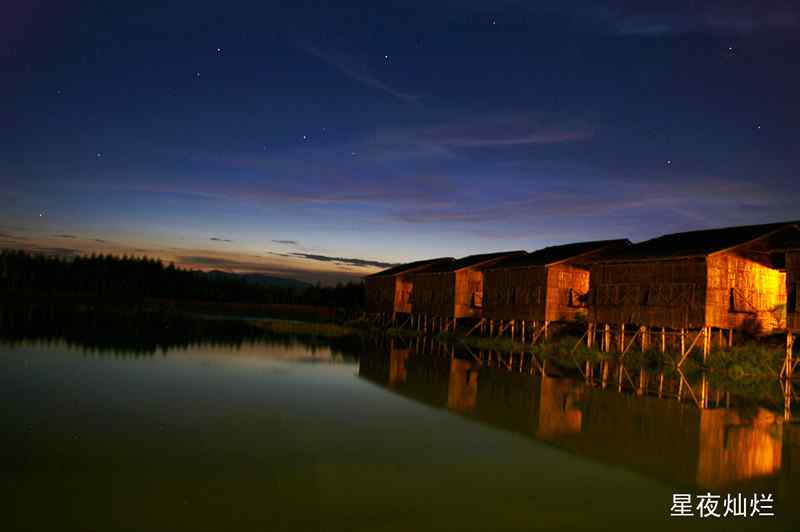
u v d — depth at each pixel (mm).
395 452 13672
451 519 9969
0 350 26922
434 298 51156
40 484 10672
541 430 16250
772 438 15781
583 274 40094
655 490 11664
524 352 37188
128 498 10242
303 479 11578
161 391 19609
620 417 18016
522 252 47625
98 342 33000
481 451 14008
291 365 28531
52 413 15750
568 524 9953
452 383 24297
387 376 25859
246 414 16891
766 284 30500
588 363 31625
